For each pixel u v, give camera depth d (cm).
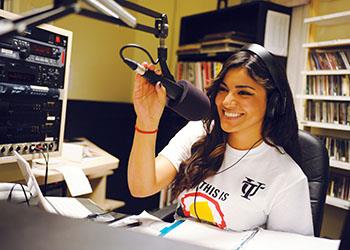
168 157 121
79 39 235
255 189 108
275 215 106
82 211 93
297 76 236
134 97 96
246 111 102
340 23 216
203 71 254
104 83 258
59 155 123
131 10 69
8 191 89
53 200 95
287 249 82
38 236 36
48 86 115
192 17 280
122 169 263
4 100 102
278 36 235
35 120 112
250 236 91
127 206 254
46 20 40
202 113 90
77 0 41
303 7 234
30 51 106
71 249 34
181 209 120
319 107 211
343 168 195
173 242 38
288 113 111
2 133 102
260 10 229
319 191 121
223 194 110
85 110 236
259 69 100
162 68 83
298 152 121
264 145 112
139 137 102
